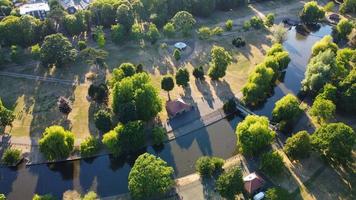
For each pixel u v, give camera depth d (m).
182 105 161.62
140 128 141.62
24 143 149.62
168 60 199.12
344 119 157.50
